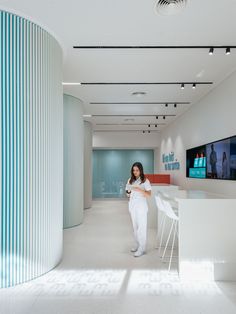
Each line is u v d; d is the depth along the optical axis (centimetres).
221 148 557
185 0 307
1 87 324
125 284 338
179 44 412
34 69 352
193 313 270
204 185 664
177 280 354
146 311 272
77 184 711
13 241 329
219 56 452
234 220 365
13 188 328
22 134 336
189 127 808
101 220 781
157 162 1313
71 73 529
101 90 640
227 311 274
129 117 955
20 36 338
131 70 514
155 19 346
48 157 372
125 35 385
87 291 316
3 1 310
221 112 571
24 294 307
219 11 328
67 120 686
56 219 395
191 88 618
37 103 354
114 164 1381
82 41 401
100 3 313
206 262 361
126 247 498
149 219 681
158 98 707
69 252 465
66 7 321
